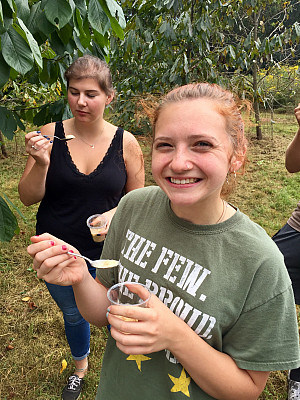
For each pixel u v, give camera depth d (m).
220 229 0.89
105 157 1.73
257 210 4.80
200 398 0.92
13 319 2.77
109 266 1.05
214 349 0.87
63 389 2.16
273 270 0.83
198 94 0.80
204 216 0.89
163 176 0.82
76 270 0.99
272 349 0.82
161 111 0.81
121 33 1.70
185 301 0.88
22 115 2.36
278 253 0.86
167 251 0.94
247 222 0.92
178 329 0.77
